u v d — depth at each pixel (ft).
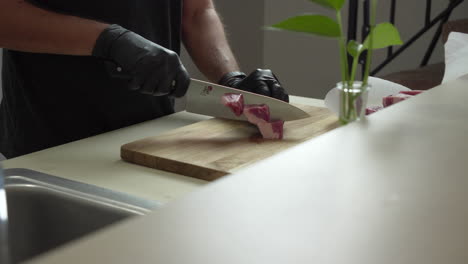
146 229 0.83
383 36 2.60
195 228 0.85
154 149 3.40
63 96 4.24
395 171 1.17
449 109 1.75
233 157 3.27
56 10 4.02
